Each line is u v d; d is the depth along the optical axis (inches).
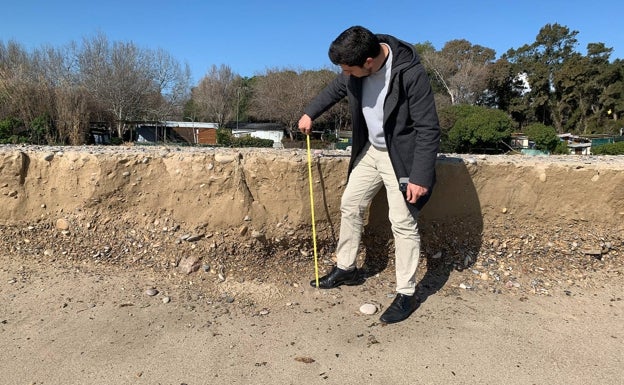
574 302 123.5
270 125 2144.4
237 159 134.2
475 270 138.6
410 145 103.8
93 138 1216.2
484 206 140.7
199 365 93.2
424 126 99.6
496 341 103.0
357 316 113.4
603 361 96.1
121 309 114.5
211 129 1871.3
